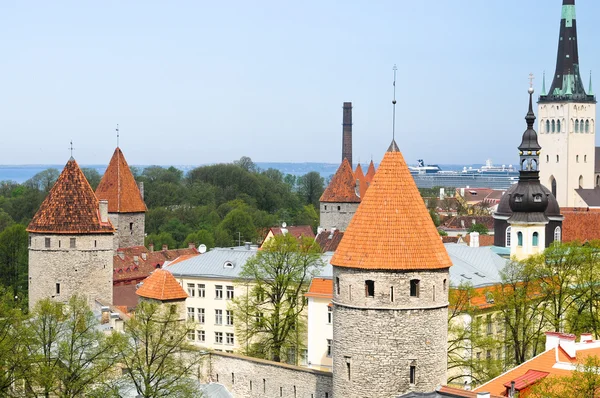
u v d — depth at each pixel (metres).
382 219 75.31
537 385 68.25
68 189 138.50
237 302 123.81
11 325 95.88
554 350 79.44
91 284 137.62
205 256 147.50
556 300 116.62
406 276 74.19
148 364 91.44
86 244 137.00
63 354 90.12
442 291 75.75
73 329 90.25
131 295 156.38
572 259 112.94
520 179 149.75
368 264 74.19
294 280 122.75
